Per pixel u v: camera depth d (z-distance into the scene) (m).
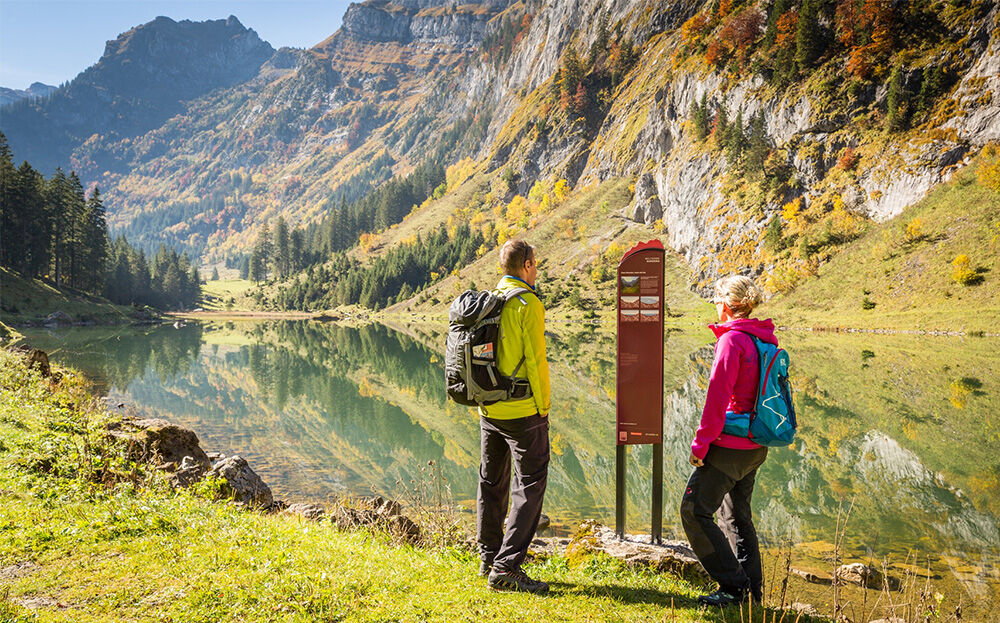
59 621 3.24
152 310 135.25
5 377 12.13
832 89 112.19
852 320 75.38
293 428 24.08
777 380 4.04
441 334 98.88
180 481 6.81
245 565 4.09
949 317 66.19
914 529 11.30
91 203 114.56
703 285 119.88
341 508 6.51
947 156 90.88
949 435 19.78
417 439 22.47
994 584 8.41
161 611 3.40
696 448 4.00
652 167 157.25
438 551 5.37
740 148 123.06
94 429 7.93
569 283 137.62
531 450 4.16
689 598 4.29
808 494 13.86
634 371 5.68
